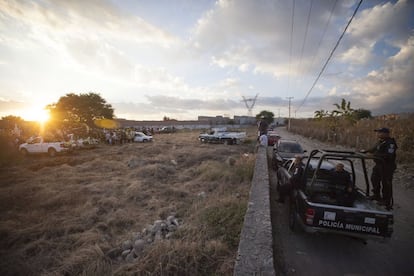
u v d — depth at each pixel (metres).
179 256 2.87
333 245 3.49
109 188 6.84
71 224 4.48
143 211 5.21
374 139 13.54
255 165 7.41
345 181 4.11
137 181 7.39
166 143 20.69
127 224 4.62
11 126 23.36
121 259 3.34
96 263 3.03
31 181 7.63
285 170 5.42
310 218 3.10
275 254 3.23
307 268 2.92
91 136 19.61
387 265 3.01
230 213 4.07
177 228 4.01
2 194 6.05
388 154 4.02
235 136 19.77
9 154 13.81
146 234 4.06
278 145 9.11
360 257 3.20
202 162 10.52
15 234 4.07
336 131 19.70
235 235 3.37
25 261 3.33
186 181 7.81
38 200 5.79
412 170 7.99
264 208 3.88
